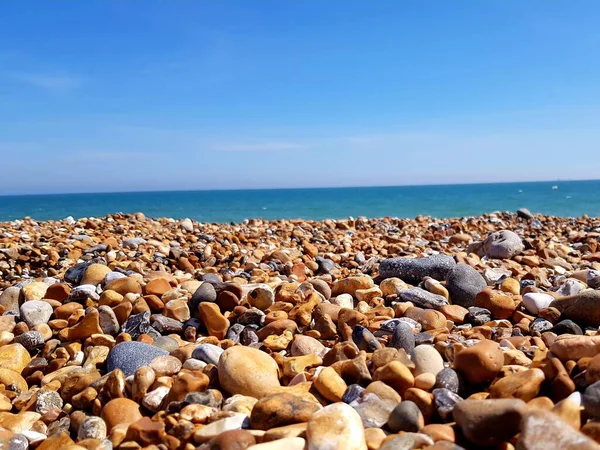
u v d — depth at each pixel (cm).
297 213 3588
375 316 373
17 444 229
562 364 230
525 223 1220
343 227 1115
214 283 428
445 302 397
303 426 200
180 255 655
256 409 211
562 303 353
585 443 158
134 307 393
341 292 454
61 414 266
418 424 201
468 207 4012
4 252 636
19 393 294
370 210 3856
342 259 668
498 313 370
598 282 444
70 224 1027
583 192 7388
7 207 5953
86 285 438
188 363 285
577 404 192
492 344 244
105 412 246
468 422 184
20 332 370
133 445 211
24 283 485
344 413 192
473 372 233
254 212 3806
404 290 410
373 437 196
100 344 339
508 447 182
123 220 1059
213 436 204
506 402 184
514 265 572
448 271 459
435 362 255
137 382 261
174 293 418
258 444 184
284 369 276
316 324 352
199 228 1044
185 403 234
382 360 257
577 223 1219
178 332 375
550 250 657
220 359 263
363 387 248
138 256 645
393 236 905
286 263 584
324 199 6700
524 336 325
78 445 212
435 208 3984
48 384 291
